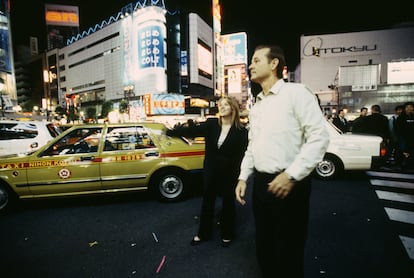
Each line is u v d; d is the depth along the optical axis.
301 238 1.68
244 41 117.62
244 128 3.02
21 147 7.58
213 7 106.25
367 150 5.86
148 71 76.38
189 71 89.69
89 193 4.55
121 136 4.74
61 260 2.84
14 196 4.41
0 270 2.67
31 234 3.51
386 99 52.88
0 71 64.19
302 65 103.31
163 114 73.50
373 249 2.94
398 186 5.55
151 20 74.62
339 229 3.48
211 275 2.52
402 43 97.56
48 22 135.12
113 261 2.80
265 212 1.74
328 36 101.19
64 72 112.81
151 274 2.55
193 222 3.82
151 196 5.15
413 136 7.09
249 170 1.94
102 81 93.69
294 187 1.60
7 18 67.75
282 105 1.56
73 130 4.63
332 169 6.10
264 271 1.87
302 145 1.59
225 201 3.05
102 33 92.00
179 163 4.72
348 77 54.88
